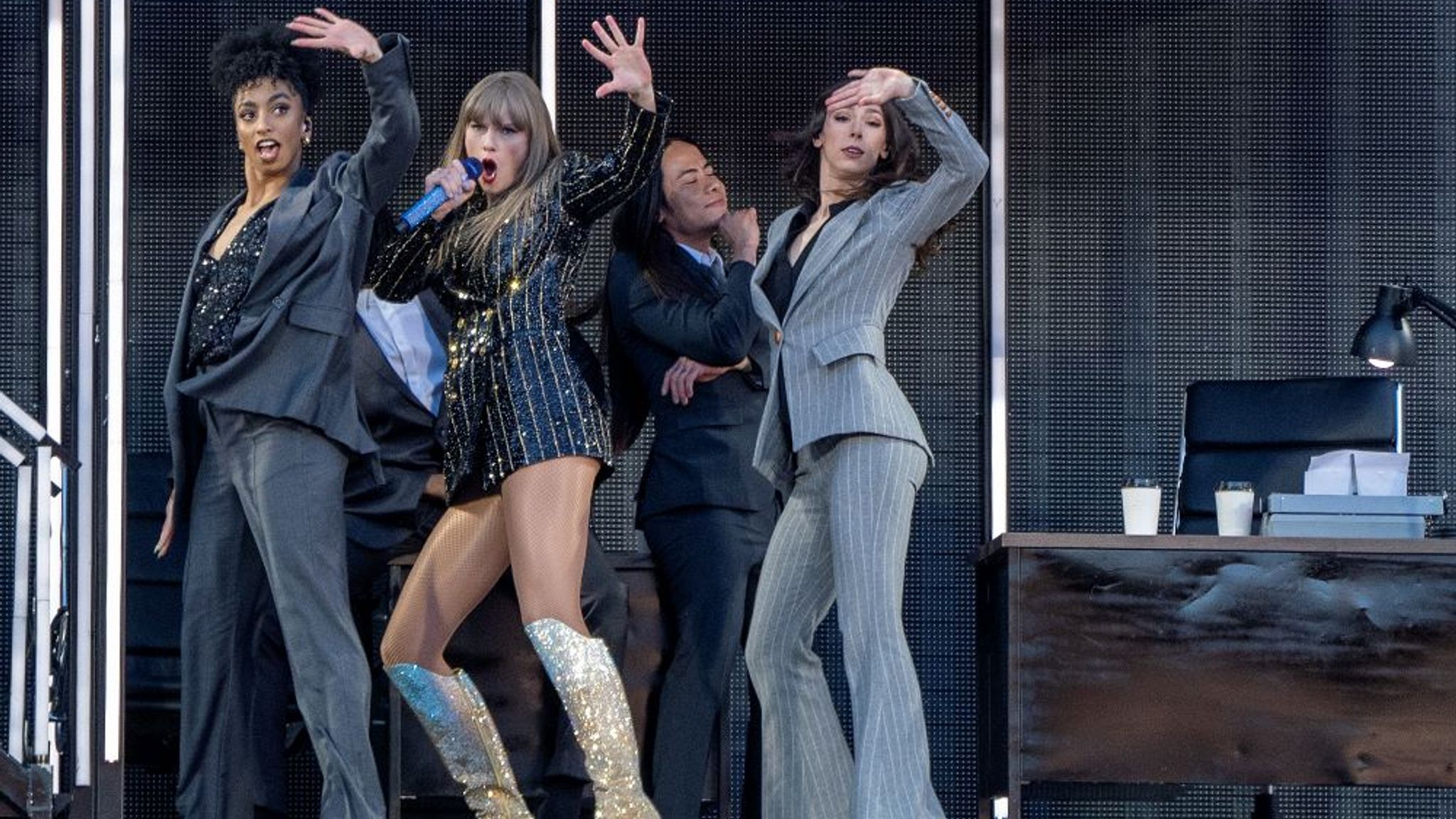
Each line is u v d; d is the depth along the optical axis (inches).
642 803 639.1
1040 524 955.3
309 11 956.6
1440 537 909.8
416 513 762.2
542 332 662.5
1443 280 968.9
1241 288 967.6
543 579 645.3
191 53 949.8
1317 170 971.3
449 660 735.1
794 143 749.9
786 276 727.1
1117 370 962.1
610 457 668.1
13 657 759.7
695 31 968.3
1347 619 708.7
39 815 741.3
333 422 694.5
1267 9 974.4
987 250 957.2
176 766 842.2
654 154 666.8
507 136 677.3
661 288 753.6
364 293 768.3
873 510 684.7
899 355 960.3
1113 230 967.0
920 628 947.3
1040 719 702.5
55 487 852.0
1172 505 954.7
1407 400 965.8
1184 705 704.4
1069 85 971.3
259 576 711.1
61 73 934.4
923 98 688.4
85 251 906.7
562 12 962.7
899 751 665.6
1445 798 933.8
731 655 745.0
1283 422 860.6
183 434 724.0
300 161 753.0
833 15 971.3
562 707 729.6
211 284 719.7
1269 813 835.4
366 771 679.1
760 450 715.4
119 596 844.6
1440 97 975.0
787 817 706.2
